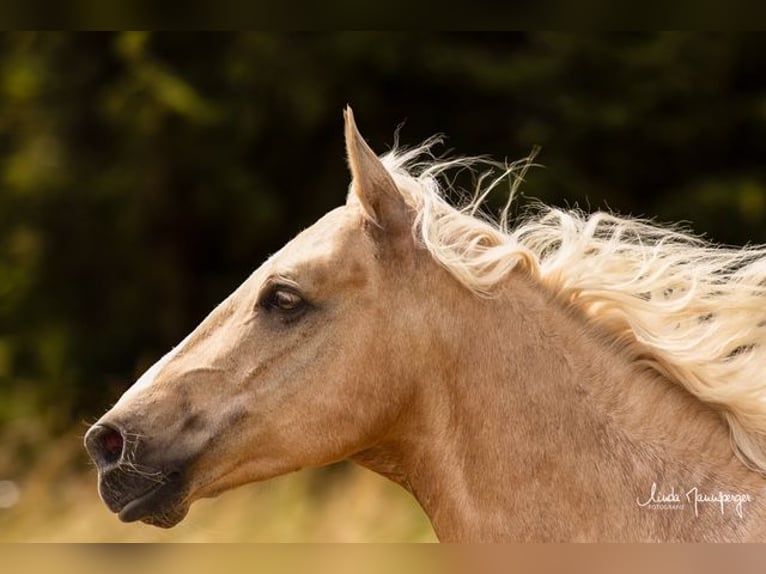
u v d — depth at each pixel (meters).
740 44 27.59
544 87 27.88
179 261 30.47
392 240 7.88
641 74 27.64
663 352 7.69
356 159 7.82
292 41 27.36
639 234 8.10
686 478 7.47
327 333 7.80
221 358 7.93
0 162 30.70
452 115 28.47
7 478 19.97
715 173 28.62
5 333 30.62
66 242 30.84
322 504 17.11
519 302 7.84
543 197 26.77
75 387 28.02
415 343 7.77
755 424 7.56
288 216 29.59
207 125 27.70
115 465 7.91
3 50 30.69
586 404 7.65
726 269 7.94
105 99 29.19
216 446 7.84
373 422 7.81
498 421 7.68
